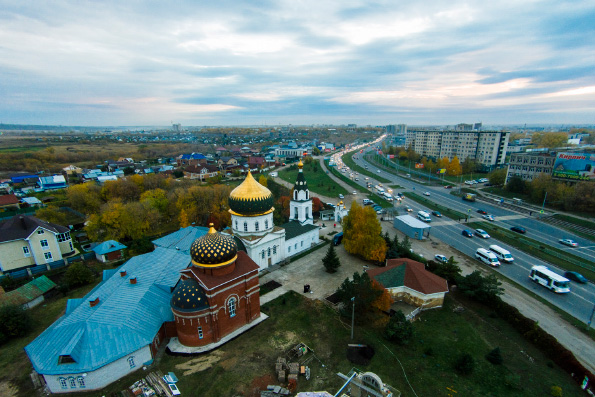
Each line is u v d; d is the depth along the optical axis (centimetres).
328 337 4350
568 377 3653
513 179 11875
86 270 5738
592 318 4738
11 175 15100
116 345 3572
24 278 5944
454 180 15350
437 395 3384
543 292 5453
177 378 3597
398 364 3838
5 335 4238
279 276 6106
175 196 9206
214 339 4181
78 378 3353
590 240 7738
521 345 4191
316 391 3428
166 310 4353
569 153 10331
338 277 6053
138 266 5194
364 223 6569
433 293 4938
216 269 4209
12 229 6162
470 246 7550
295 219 7688
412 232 8050
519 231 8288
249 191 5869
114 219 7350
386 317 4662
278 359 3800
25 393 3406
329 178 16850
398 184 15075
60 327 3744
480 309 4981
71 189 9788
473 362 3656
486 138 17112
